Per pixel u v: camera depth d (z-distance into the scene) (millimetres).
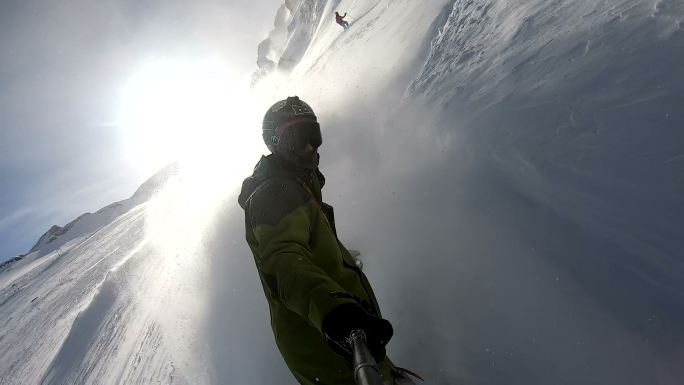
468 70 2768
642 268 1251
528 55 2318
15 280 30609
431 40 4355
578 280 1368
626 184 1387
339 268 1358
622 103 1587
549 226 1522
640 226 1303
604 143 1521
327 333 911
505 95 2098
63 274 18844
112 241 19609
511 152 1783
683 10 1749
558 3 2660
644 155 1404
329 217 1550
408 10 7582
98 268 13719
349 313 905
